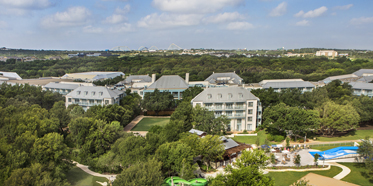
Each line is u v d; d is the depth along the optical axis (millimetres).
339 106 104938
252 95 117312
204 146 73688
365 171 72688
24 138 68812
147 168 58812
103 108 112625
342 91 141250
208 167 78062
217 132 100938
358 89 161125
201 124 103188
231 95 116312
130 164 70188
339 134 107062
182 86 164750
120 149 73875
